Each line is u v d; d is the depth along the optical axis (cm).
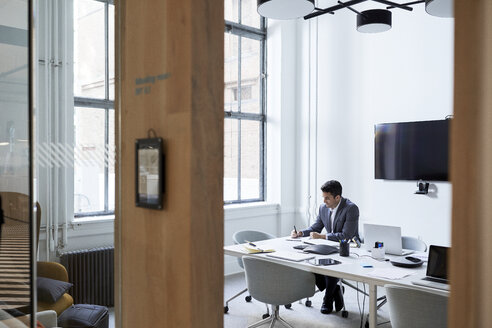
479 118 103
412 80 528
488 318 100
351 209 466
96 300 282
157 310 177
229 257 621
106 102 254
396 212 544
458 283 106
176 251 166
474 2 104
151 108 178
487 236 101
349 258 375
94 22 272
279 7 346
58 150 255
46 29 275
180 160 163
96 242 278
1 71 220
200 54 161
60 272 270
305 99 658
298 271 362
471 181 104
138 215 188
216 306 168
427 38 514
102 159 238
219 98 167
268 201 676
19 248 212
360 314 453
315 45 642
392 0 540
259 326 418
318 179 641
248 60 666
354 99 591
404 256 380
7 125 218
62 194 264
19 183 214
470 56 104
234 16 647
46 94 264
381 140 551
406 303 277
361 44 582
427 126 508
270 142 674
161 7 172
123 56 198
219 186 168
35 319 209
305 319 438
